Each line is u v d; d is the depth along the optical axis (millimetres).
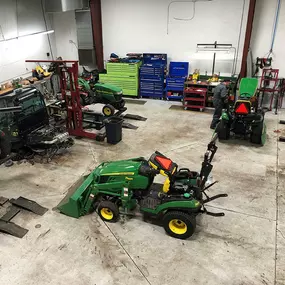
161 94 9922
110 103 8367
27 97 5930
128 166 4332
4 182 5477
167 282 3488
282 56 8727
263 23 8523
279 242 4066
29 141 6020
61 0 8656
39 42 9953
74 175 5688
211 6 8828
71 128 7336
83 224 4430
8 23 8461
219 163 6078
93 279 3537
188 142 7031
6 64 8594
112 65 9742
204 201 4164
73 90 6805
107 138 6969
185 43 9570
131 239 4141
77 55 11000
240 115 6691
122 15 9867
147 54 9750
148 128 7855
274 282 3480
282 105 9203
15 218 4551
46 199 4988
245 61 8781
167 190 4094
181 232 4094
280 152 6527
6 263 3758
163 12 9383
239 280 3512
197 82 8938
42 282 3500
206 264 3734
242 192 5137
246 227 4344
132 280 3520
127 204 4410
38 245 4035
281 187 5270
